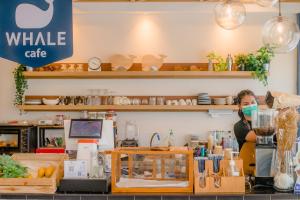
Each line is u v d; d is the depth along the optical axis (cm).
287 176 275
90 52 645
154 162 278
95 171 285
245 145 318
